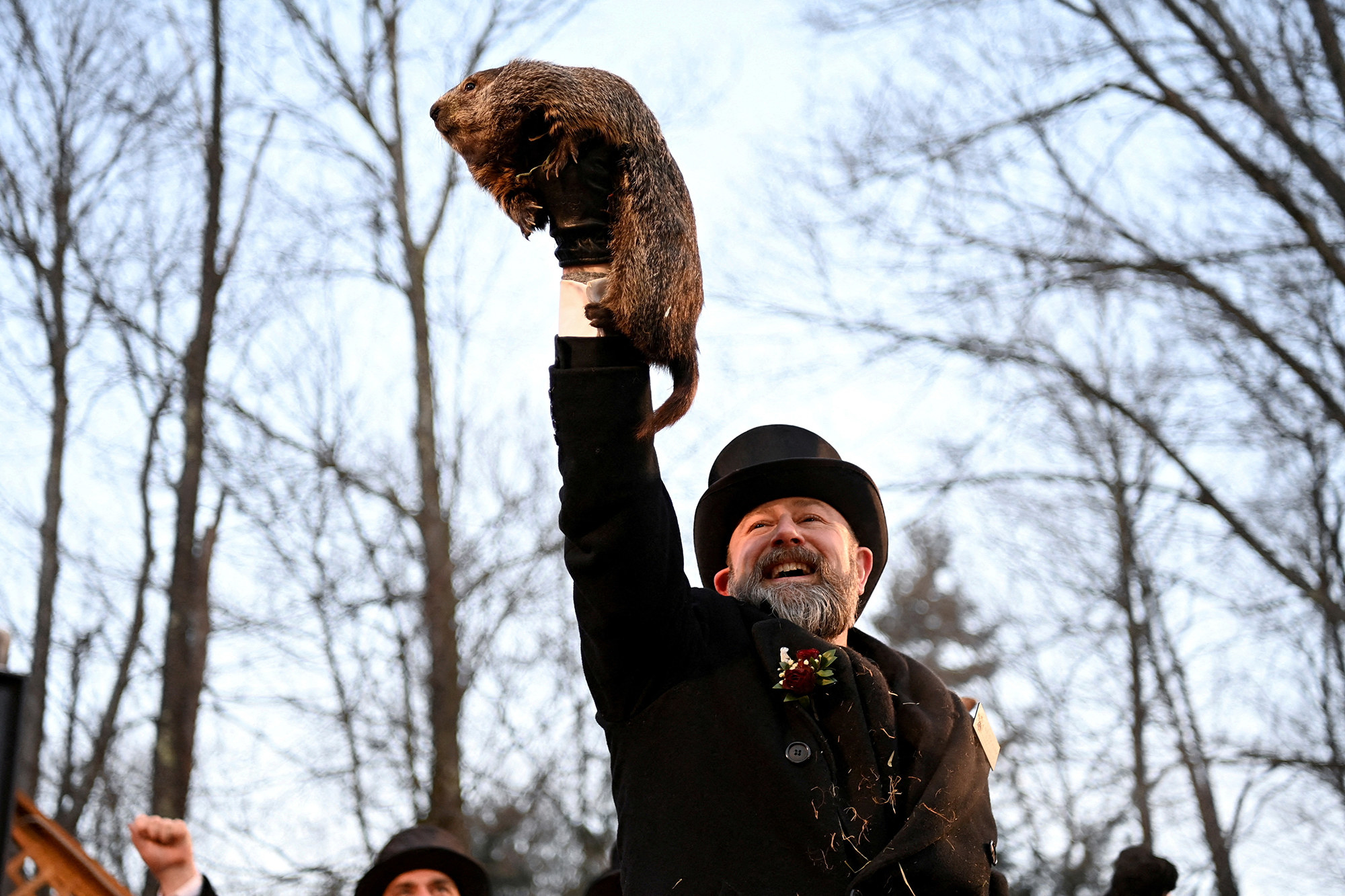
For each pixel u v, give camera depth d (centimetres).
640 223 245
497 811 1562
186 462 1200
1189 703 1412
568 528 251
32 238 1316
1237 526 1121
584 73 253
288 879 1105
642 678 271
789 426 338
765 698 277
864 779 274
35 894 464
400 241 1248
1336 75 1059
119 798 1455
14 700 193
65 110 1306
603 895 508
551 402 250
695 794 266
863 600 336
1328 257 1043
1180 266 1104
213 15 1250
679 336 245
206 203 1254
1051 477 1183
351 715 1234
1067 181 1148
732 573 329
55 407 1351
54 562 1339
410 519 1183
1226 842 1322
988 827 285
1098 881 1856
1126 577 1463
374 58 1248
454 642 1141
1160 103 1092
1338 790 1196
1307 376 1087
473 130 255
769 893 258
